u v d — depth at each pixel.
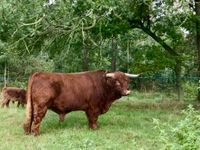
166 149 6.27
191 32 22.03
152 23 19.84
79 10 15.88
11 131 12.52
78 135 11.62
